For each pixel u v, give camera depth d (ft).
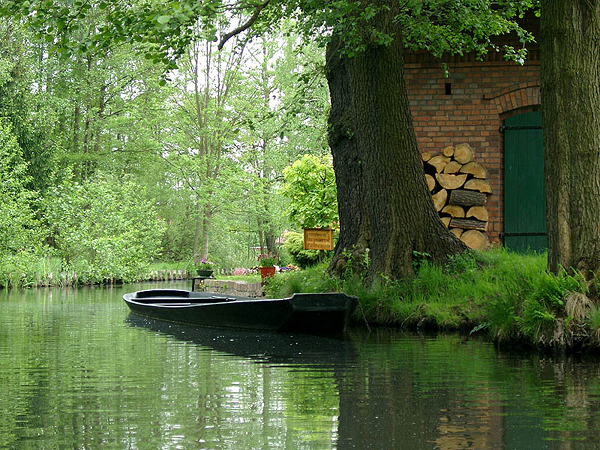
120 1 29.84
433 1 34.91
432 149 43.55
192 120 124.57
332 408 15.78
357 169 39.24
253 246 152.97
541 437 13.28
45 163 103.24
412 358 22.85
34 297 59.98
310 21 31.60
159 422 14.65
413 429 13.93
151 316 39.04
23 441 13.29
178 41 30.37
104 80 118.21
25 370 21.34
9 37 103.81
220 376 20.01
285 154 122.62
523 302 25.53
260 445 12.90
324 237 45.52
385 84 34.42
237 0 31.91
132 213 98.58
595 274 23.99
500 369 20.53
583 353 23.27
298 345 26.78
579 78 24.41
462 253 35.63
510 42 43.21
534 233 43.45
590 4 24.47
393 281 34.30
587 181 24.23
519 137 43.52
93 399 16.96
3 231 77.66
